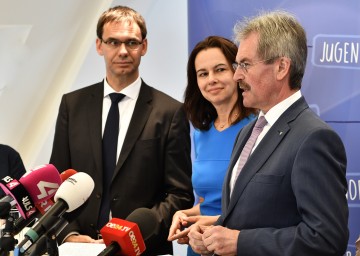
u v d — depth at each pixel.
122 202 3.36
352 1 4.18
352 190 4.19
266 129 2.35
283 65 2.23
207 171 3.26
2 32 4.46
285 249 2.03
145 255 3.22
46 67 4.95
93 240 3.13
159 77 5.29
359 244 2.59
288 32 2.24
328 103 4.21
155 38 5.28
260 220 2.16
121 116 3.54
